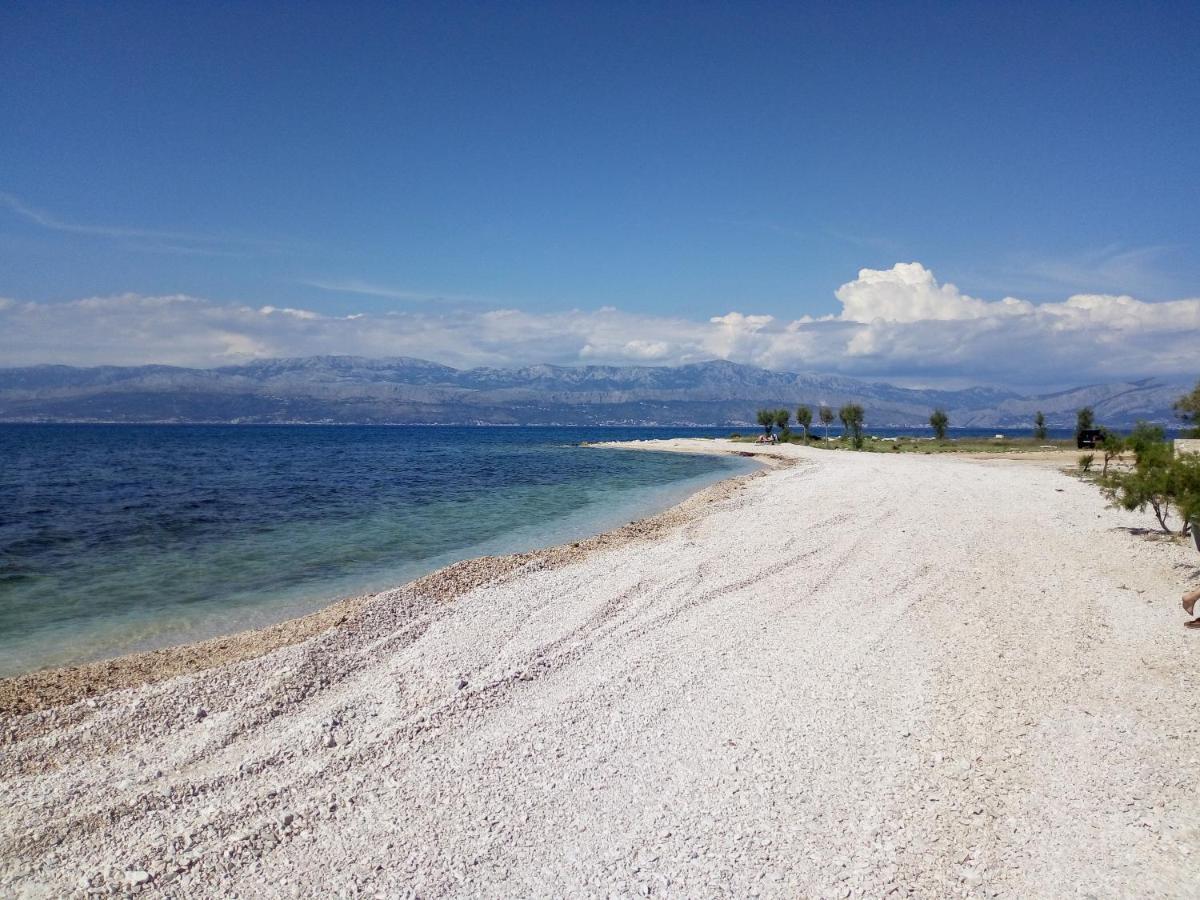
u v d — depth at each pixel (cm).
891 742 681
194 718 784
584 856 511
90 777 653
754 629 1054
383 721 757
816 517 2111
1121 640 941
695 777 622
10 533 2216
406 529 2325
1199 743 651
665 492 3497
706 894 468
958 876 481
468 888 479
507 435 18625
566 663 928
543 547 1994
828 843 521
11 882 496
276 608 1370
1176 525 1775
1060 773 611
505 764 654
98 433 16338
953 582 1295
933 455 5772
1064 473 3578
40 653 1112
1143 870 479
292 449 8788
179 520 2509
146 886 488
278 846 532
